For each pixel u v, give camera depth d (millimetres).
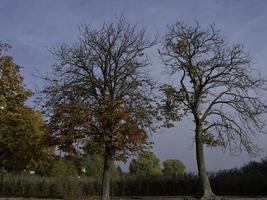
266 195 46125
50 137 32625
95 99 33531
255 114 38031
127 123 31547
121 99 32156
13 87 30531
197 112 38938
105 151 32281
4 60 30562
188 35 39062
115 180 51594
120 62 34656
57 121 32344
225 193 48531
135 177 52625
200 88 38938
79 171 64312
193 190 50281
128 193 50844
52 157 44438
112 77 34250
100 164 59188
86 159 35000
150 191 50875
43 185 48188
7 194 49219
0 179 48625
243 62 38375
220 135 38500
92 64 34562
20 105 31781
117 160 31766
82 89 33719
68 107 32344
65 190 46438
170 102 38188
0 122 34031
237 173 51375
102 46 34500
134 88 34219
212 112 39125
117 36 34969
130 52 34906
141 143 32188
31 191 48562
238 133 38219
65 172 62844
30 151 41188
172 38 39312
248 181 48531
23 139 39469
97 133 32094
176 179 51281
